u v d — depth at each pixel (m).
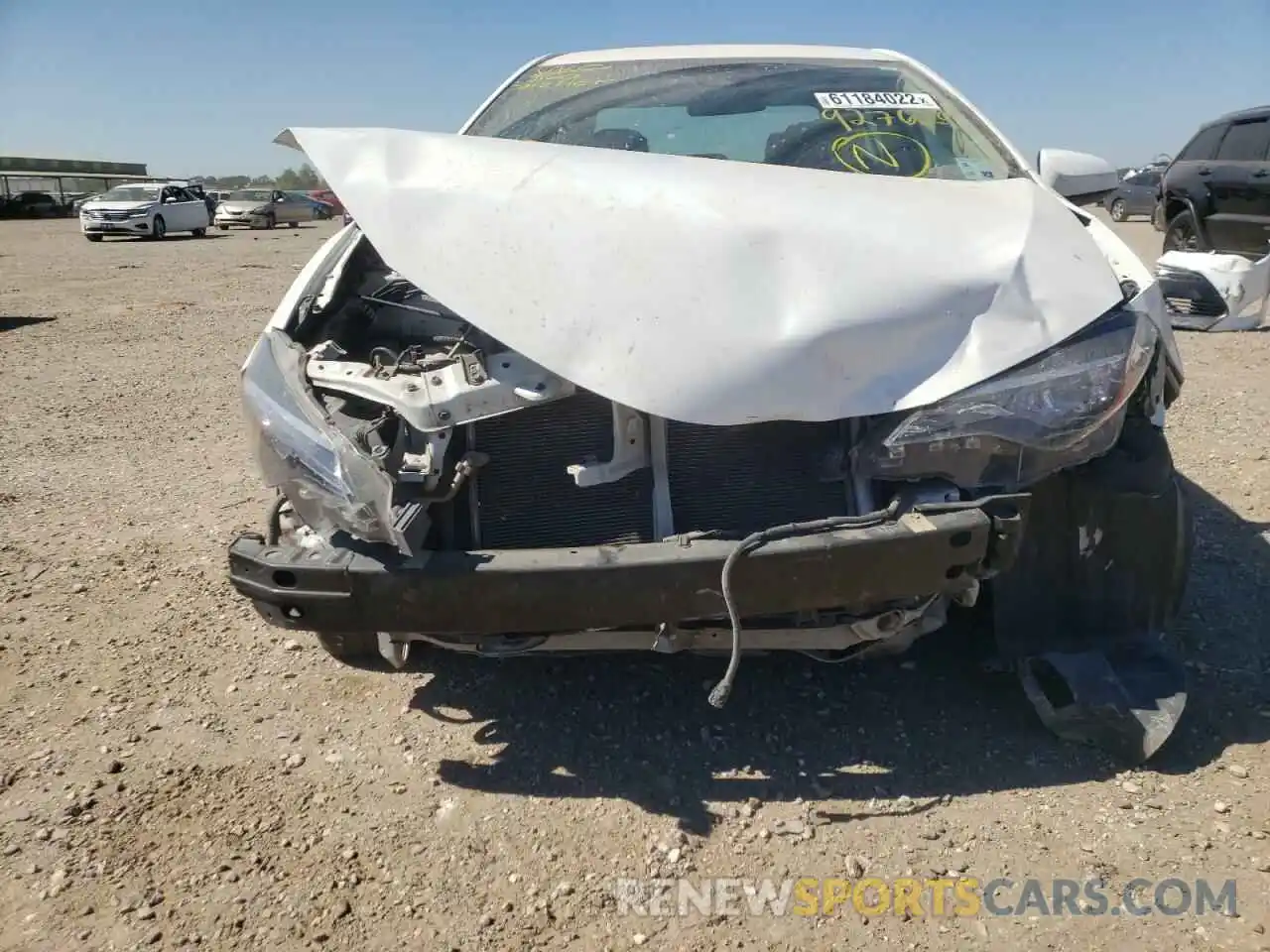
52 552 4.20
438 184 2.78
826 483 2.65
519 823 2.52
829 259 2.48
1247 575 3.70
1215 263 8.38
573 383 2.39
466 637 2.64
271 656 3.36
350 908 2.25
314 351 2.84
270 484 2.53
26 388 7.35
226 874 2.35
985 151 3.59
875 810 2.54
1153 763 2.68
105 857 2.40
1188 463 4.95
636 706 3.02
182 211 26.75
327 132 3.04
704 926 2.18
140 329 10.12
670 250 2.49
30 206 37.97
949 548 2.29
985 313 2.45
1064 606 2.87
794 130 3.64
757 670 3.19
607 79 4.01
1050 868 2.31
